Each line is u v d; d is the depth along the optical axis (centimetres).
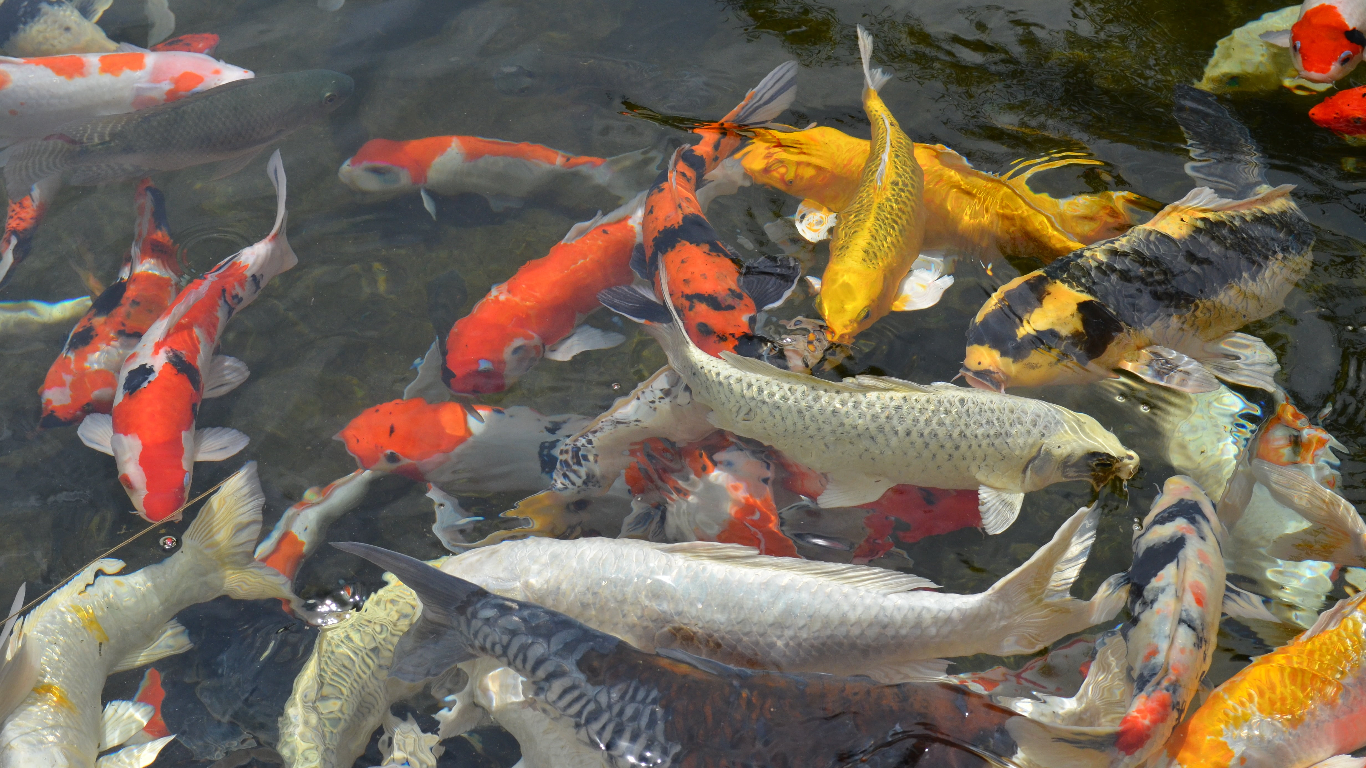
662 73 247
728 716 178
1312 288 210
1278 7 243
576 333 221
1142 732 174
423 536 204
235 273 221
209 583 200
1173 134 229
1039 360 201
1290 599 188
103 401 215
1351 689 179
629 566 187
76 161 236
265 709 191
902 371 209
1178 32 242
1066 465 192
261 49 255
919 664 183
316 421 214
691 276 210
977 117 234
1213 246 206
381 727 190
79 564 203
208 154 238
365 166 234
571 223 232
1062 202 219
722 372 196
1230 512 193
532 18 258
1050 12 247
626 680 181
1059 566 186
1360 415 201
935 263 219
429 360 218
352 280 228
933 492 199
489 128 242
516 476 207
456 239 231
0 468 211
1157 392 204
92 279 227
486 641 185
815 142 222
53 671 190
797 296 214
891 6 252
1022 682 186
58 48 253
